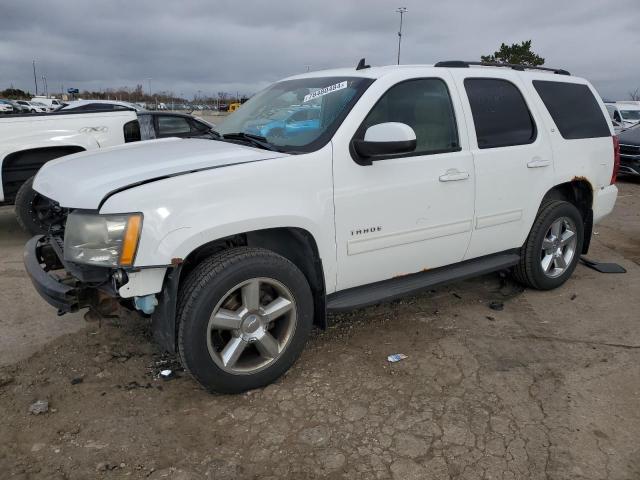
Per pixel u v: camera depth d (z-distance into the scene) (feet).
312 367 11.46
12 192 20.40
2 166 19.95
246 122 13.28
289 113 12.45
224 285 9.57
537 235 15.06
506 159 13.65
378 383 10.89
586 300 15.56
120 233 8.74
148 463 8.54
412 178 11.82
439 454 8.86
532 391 10.71
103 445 8.91
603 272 18.02
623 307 15.07
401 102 11.96
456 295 15.70
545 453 8.92
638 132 39.73
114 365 11.36
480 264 14.14
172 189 9.07
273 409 10.00
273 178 9.99
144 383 10.74
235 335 10.07
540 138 14.65
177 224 9.00
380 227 11.54
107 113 22.27
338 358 11.85
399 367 11.51
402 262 12.23
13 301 14.69
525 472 8.49
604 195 16.98
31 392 10.33
